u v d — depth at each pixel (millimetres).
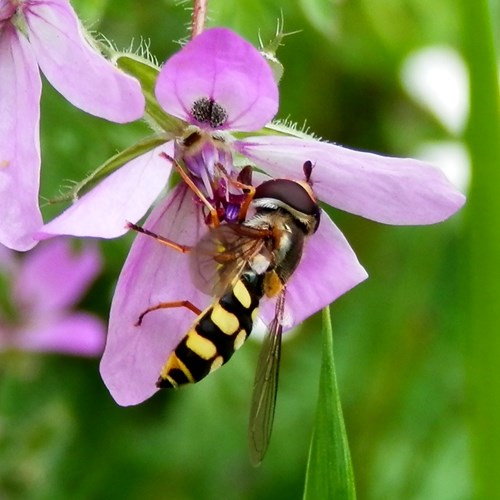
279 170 102
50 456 132
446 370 138
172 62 96
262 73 96
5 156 99
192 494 136
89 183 98
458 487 135
